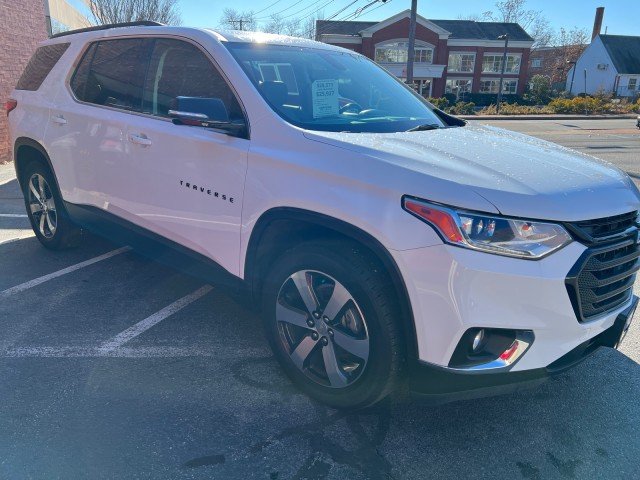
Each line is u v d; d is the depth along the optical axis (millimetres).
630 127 24562
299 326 2713
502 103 46312
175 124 2975
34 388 2850
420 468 2383
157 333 3504
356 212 2324
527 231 2135
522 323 2164
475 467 2400
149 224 3486
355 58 3938
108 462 2344
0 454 2363
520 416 2768
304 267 2588
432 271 2162
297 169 2562
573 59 72688
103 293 4098
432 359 2250
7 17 9883
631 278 2619
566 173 2467
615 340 2570
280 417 2691
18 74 10359
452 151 2562
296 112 2910
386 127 3045
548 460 2457
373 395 2465
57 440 2463
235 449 2457
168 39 3455
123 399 2787
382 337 2348
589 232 2244
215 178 2951
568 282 2172
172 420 2641
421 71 49812
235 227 2891
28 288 4152
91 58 4078
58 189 4395
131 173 3518
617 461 2457
